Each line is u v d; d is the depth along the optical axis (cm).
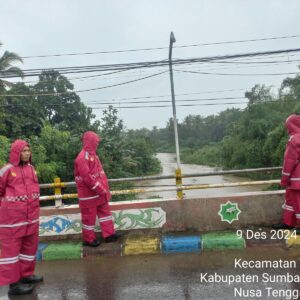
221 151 5131
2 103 2270
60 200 585
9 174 405
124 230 579
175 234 561
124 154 2488
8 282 403
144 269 462
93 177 510
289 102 4078
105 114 2516
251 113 4197
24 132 2330
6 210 404
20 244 415
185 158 6912
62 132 1906
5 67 2253
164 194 2256
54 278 454
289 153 506
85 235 531
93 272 464
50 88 3002
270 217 570
